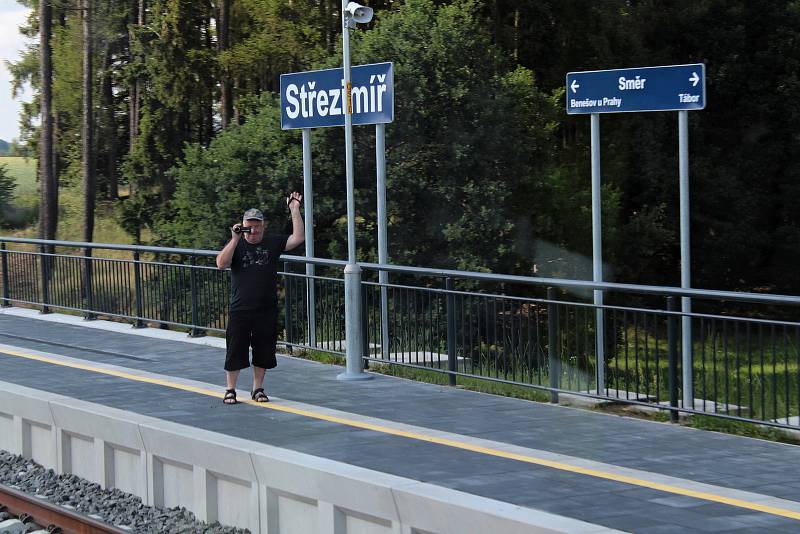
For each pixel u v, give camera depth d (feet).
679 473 71.67
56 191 507.30
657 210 379.35
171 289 148.66
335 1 346.33
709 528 57.31
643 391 93.81
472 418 91.66
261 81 389.39
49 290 172.14
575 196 334.44
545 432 85.76
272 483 71.51
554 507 61.62
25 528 80.18
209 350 133.18
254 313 97.35
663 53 433.07
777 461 75.36
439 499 59.77
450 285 110.42
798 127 433.89
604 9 402.11
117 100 564.30
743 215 425.69
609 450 79.05
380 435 82.99
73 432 91.30
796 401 81.35
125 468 86.58
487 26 352.08
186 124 476.13
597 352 97.30
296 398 101.24
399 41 275.39
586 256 342.64
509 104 282.77
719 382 88.33
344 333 124.47
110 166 561.84
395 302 116.26
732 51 433.48
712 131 439.63
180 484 81.10
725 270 430.61
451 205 270.46
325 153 258.78
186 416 91.35
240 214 259.39
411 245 267.18
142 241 490.49
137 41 441.27
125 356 128.98
